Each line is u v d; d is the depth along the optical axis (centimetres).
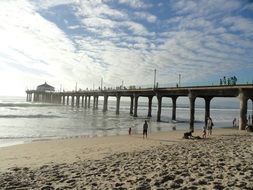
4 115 5572
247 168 935
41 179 942
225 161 1094
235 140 2161
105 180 877
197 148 1630
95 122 4931
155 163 1141
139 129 3956
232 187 708
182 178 828
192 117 4478
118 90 7538
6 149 1998
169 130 3888
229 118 8856
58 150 1945
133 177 895
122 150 1878
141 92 6500
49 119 5172
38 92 16300
